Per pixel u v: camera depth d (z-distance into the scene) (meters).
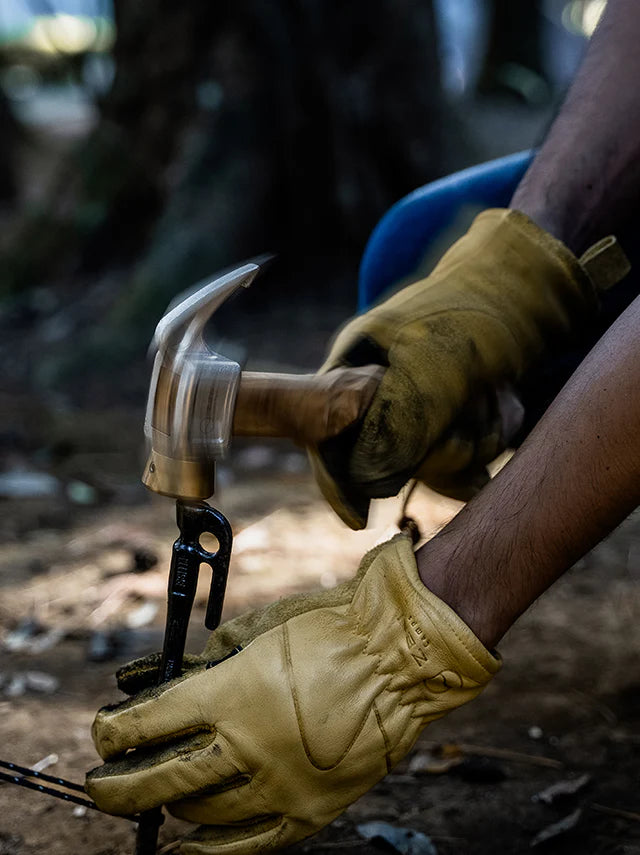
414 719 1.21
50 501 3.19
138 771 1.19
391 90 5.36
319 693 1.16
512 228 1.48
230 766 1.17
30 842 1.57
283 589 2.52
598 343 1.20
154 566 2.66
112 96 5.42
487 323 1.42
